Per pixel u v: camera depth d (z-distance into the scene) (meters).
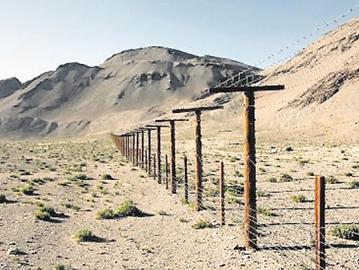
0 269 15.62
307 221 22.98
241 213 25.33
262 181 42.44
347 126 145.62
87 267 16.20
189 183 40.56
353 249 17.56
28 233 21.39
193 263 16.55
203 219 23.94
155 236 20.89
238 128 199.00
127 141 79.25
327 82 196.25
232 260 16.58
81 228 22.73
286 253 17.12
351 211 25.75
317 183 12.66
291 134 152.75
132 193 35.84
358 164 58.00
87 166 64.38
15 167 60.44
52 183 42.75
